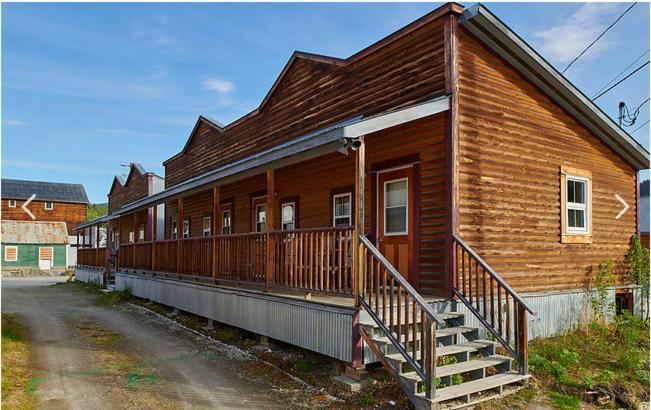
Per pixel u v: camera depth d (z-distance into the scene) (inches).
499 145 356.2
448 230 317.1
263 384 277.3
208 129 719.7
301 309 304.0
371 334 261.1
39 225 1793.8
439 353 255.4
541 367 293.6
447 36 329.4
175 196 521.3
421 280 336.8
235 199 621.6
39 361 331.3
